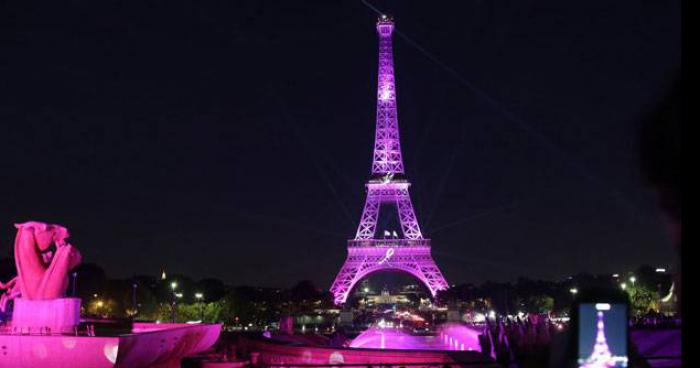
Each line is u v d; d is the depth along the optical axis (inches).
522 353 2513.5
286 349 3826.3
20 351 2504.9
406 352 3206.2
